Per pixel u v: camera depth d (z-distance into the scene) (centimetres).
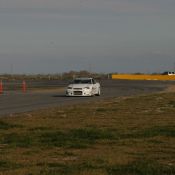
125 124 2080
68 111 2750
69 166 1166
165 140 1606
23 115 2523
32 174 1081
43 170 1123
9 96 4744
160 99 3844
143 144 1523
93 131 1800
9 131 1855
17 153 1367
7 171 1118
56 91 5975
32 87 7219
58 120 2247
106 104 3334
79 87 4794
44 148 1454
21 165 1192
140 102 3516
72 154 1349
